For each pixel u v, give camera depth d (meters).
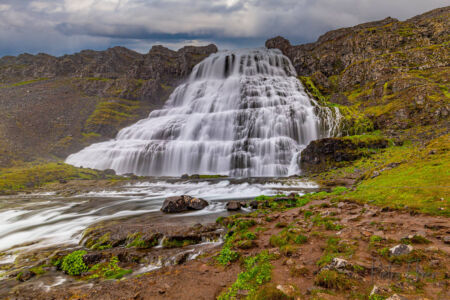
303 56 134.38
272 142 64.38
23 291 11.51
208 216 24.06
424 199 15.11
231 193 37.12
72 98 120.00
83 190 44.88
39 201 36.81
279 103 84.81
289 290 8.06
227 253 12.68
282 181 41.34
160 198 36.62
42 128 91.50
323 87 109.44
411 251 8.98
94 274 13.12
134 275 12.71
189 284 10.50
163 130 84.12
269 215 19.94
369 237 11.41
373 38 113.94
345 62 119.69
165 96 129.38
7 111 96.25
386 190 18.94
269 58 133.50
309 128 71.00
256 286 8.91
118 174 67.19
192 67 144.38
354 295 7.40
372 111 71.06
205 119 82.12
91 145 85.62
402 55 93.25
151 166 69.94
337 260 9.08
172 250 15.81
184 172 67.12
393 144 52.34
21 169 62.56
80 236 20.02
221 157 65.44
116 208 30.64
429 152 24.91
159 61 152.62
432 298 6.51
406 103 65.31
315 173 48.03
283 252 11.67
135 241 17.02
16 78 160.38
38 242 19.30
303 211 19.30
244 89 95.44
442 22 99.12
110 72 160.88
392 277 7.89
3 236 21.08
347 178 38.84
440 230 10.79
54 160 76.31
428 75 78.19
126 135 91.88
